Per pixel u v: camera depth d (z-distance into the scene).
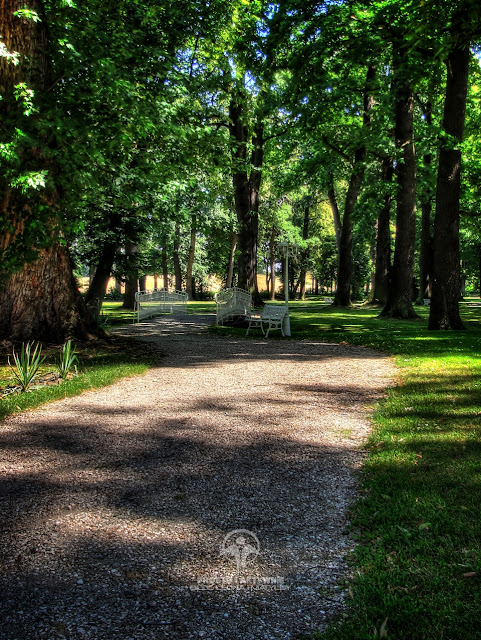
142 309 19.89
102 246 17.58
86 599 2.35
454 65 13.55
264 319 14.64
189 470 4.04
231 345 12.27
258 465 4.14
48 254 10.36
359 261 54.19
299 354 10.70
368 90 17.66
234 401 6.37
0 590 2.43
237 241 39.12
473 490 3.37
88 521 3.16
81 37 8.66
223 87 15.66
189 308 29.00
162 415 5.71
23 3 8.47
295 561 2.67
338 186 40.75
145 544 2.87
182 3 12.02
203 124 12.84
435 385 6.84
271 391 6.95
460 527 2.87
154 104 9.38
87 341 10.91
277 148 26.56
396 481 3.63
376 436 4.73
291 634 2.10
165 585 2.46
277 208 40.44
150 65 10.13
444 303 14.48
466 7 8.62
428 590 2.32
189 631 2.12
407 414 5.49
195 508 3.34
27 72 8.23
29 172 6.74
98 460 4.28
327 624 2.16
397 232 20.00
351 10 12.96
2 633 2.10
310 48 12.83
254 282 24.72
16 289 10.02
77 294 11.16
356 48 12.53
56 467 4.12
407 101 18.72
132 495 3.56
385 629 2.06
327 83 14.48
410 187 19.53
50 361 8.83
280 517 3.20
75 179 8.21
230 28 14.04
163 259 41.06
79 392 6.84
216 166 14.25
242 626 2.15
